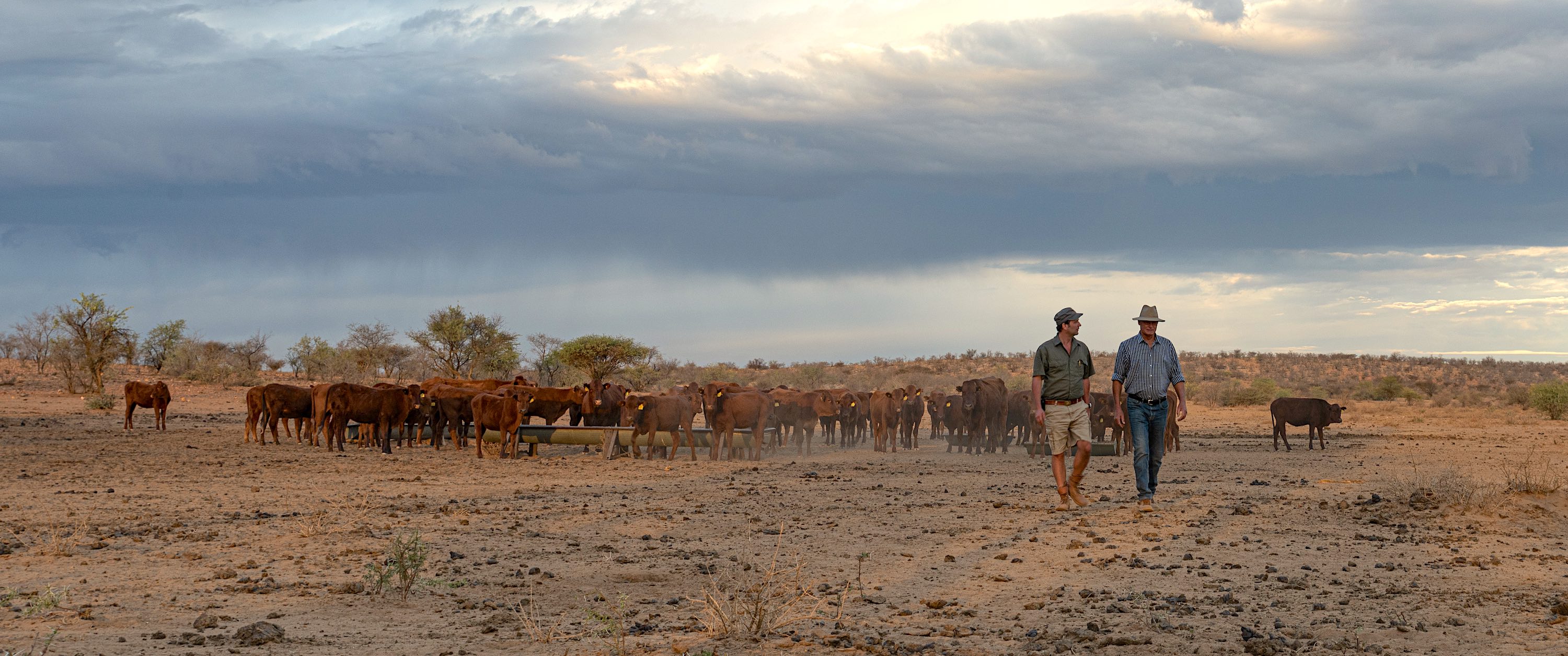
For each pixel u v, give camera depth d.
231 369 66.81
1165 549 9.88
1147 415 13.18
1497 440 29.84
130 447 25.75
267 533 11.28
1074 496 12.99
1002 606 7.54
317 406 27.17
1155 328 13.23
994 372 91.75
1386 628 6.73
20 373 71.06
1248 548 9.91
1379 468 20.00
